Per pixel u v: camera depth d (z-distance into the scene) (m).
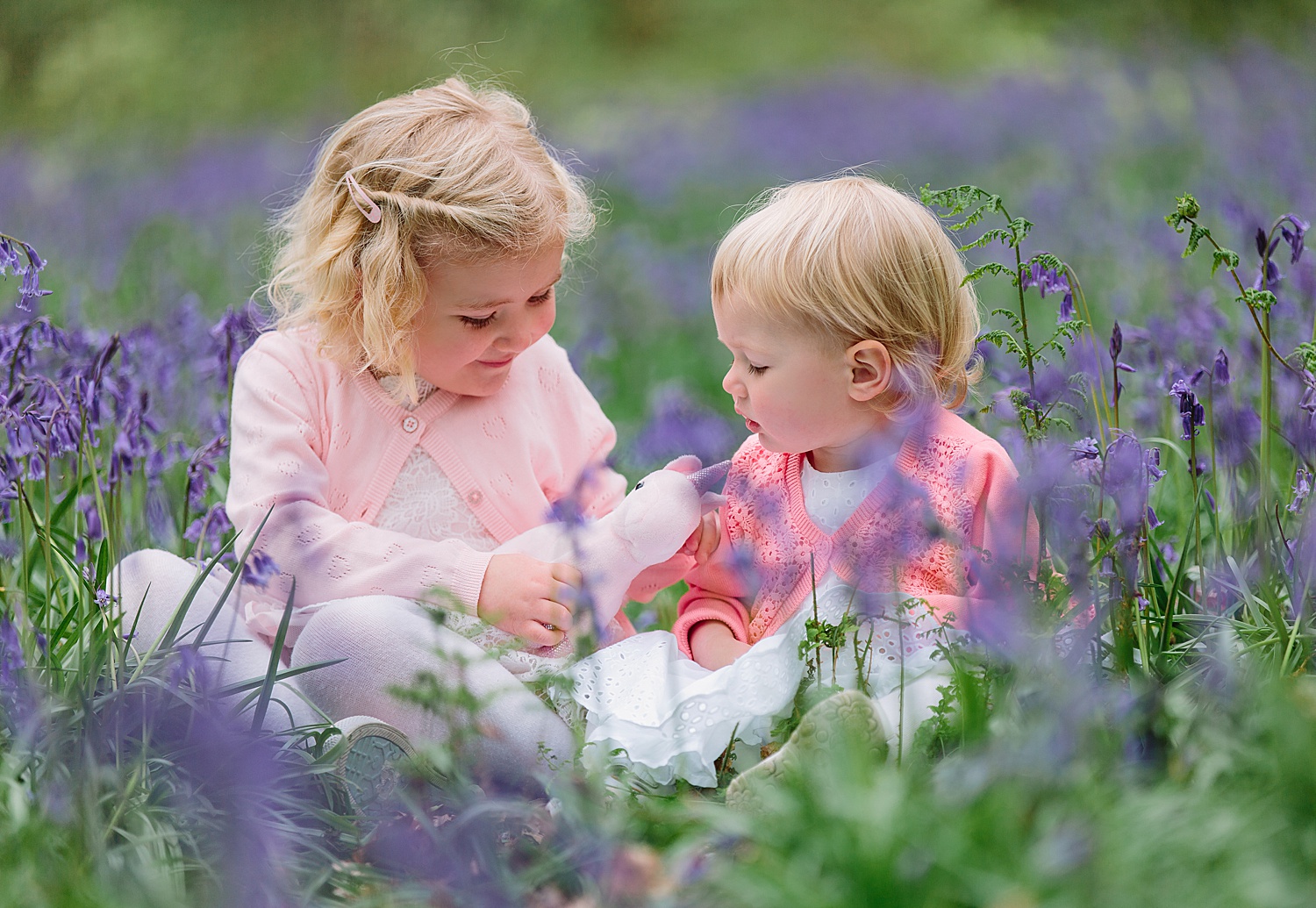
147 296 5.72
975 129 12.92
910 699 2.17
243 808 1.92
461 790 1.98
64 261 7.38
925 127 13.38
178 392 3.73
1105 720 1.86
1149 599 2.39
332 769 2.10
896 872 1.49
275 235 3.07
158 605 2.43
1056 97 13.98
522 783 2.29
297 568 2.52
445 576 2.48
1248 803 1.66
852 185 2.51
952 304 2.52
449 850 1.85
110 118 18.47
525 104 2.97
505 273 2.49
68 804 1.85
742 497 2.64
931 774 1.79
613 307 6.55
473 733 2.11
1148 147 10.34
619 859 1.75
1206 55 14.95
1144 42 17.16
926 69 19.78
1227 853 1.54
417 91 2.74
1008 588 2.04
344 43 19.95
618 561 2.48
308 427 2.64
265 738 2.13
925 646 2.29
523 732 2.26
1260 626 2.30
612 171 11.95
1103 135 11.42
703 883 1.67
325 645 2.32
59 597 2.61
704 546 2.60
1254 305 2.29
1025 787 1.64
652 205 10.37
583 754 2.18
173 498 3.10
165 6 20.02
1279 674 2.09
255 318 3.03
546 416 2.92
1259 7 19.42
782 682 2.27
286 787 2.07
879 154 12.47
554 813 2.04
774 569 2.54
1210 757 1.78
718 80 19.44
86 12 19.89
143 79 19.06
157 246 7.80
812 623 2.18
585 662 2.42
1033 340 5.10
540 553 2.59
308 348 2.71
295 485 2.58
